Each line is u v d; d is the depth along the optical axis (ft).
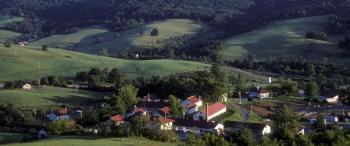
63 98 616.80
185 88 596.29
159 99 602.03
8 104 539.70
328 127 427.74
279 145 346.74
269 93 626.64
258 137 418.92
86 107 563.89
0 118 479.00
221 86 581.94
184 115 518.78
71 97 623.36
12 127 463.83
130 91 562.25
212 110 513.45
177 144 366.22
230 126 458.50
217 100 578.25
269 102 589.73
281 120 437.58
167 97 603.67
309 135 366.84
